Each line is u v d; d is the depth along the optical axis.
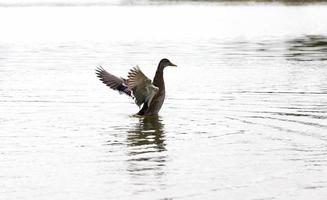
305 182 10.06
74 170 10.74
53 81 21.66
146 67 25.50
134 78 14.74
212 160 11.38
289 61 27.41
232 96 18.48
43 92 19.27
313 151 11.98
